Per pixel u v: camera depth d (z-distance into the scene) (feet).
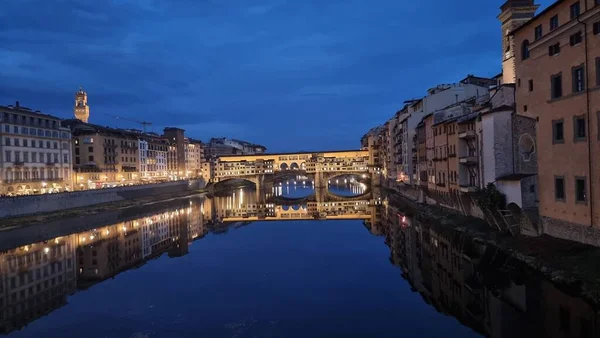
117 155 488.44
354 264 159.63
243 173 644.27
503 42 216.13
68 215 311.27
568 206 123.44
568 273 107.24
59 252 202.39
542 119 136.36
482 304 105.81
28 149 340.80
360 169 627.87
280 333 96.07
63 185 380.78
